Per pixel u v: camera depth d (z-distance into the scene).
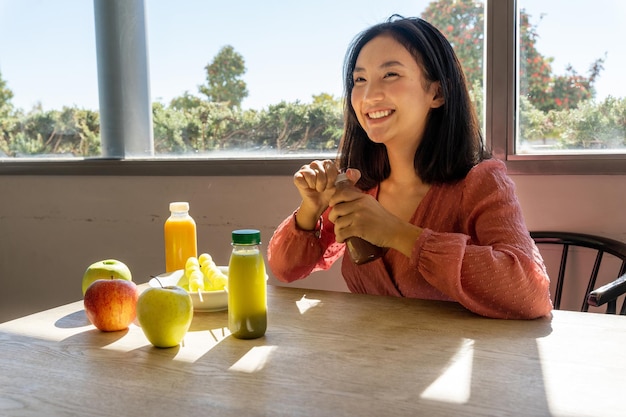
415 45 1.21
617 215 1.56
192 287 1.07
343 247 1.41
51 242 2.30
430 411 0.64
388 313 1.02
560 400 0.66
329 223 1.34
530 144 1.68
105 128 2.23
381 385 0.71
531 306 0.97
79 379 0.75
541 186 1.63
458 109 1.25
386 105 1.20
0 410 0.67
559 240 1.54
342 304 1.09
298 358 0.81
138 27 2.13
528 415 0.63
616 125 1.59
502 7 1.63
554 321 0.96
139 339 0.92
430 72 1.22
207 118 2.07
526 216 1.65
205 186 2.02
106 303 0.94
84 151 2.29
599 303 1.03
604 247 1.46
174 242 1.33
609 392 0.68
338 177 1.11
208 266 1.16
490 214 1.13
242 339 0.90
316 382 0.73
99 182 2.19
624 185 1.54
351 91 1.33
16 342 0.91
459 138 1.25
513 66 1.64
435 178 1.26
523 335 0.89
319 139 1.91
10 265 2.38
